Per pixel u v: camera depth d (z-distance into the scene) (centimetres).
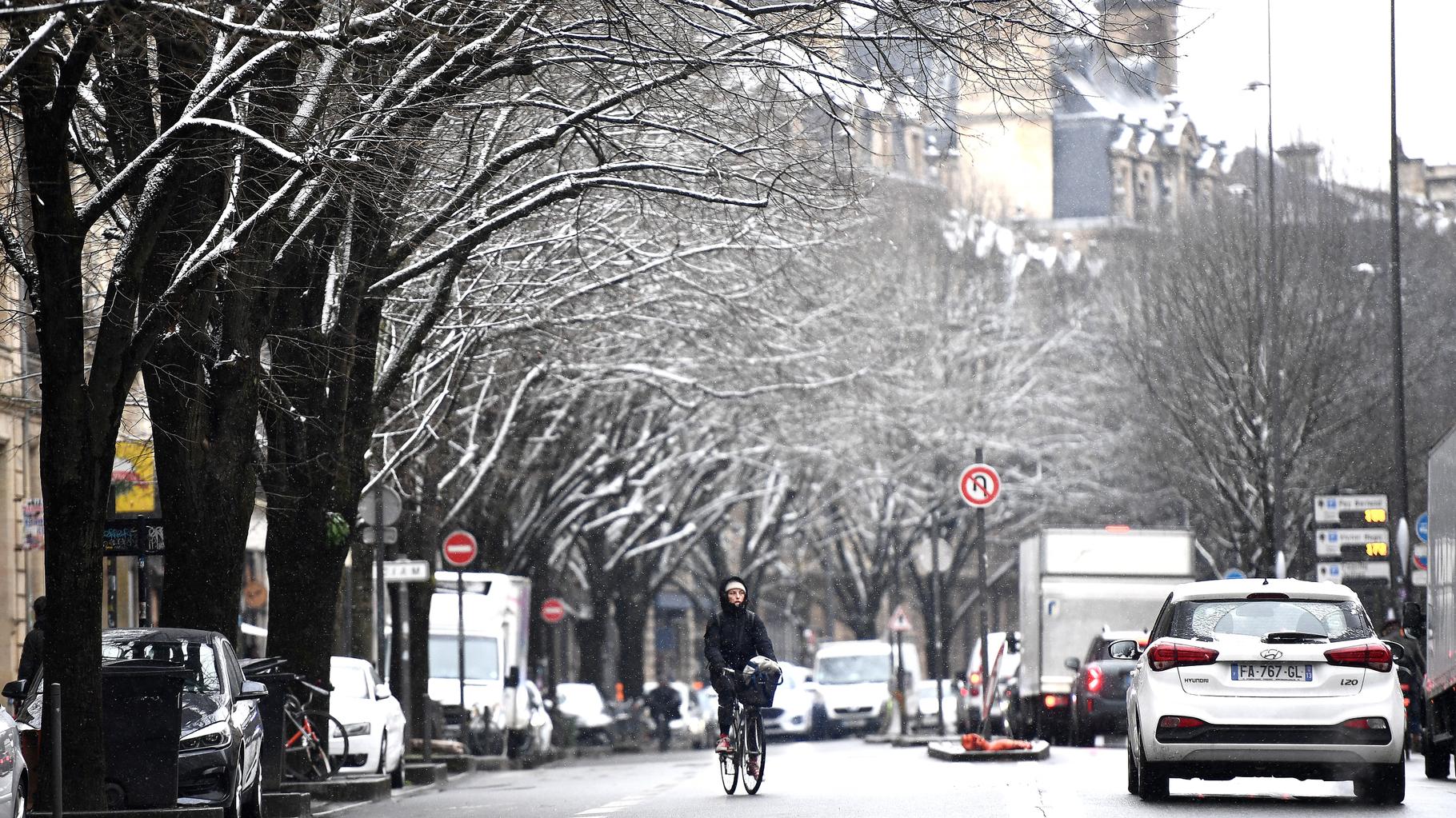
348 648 9506
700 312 8512
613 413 11494
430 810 5306
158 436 5009
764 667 5288
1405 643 7375
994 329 17175
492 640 10531
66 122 4075
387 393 6053
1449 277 13775
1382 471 13425
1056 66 4800
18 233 4375
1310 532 13725
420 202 6184
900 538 17462
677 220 6862
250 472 5122
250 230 4353
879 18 4659
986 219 19425
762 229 7675
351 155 4503
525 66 4819
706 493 14362
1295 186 13725
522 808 5156
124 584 9694
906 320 15362
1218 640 4309
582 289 7250
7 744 3506
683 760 9869
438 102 4697
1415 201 14462
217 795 4438
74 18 3962
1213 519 14650
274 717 5406
